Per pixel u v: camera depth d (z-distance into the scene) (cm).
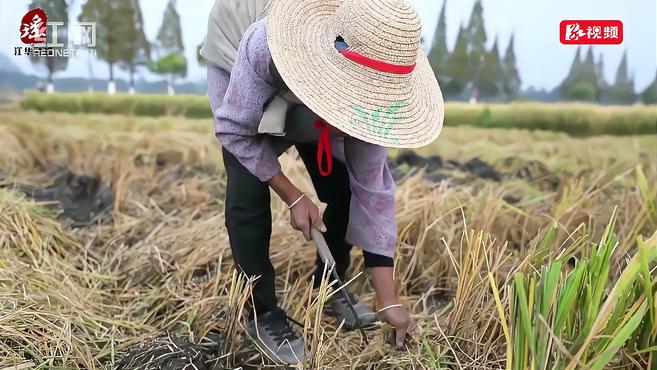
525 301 136
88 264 254
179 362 170
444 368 170
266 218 181
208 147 404
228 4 180
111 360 184
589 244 223
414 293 238
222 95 185
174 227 288
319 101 144
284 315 189
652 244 139
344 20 148
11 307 197
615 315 144
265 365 181
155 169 376
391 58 144
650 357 150
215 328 200
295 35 152
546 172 381
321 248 172
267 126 162
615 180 308
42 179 352
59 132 429
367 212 179
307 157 202
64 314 200
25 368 169
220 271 230
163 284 237
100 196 326
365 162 174
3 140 385
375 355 186
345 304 204
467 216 264
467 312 186
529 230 265
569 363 137
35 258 245
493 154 421
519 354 143
